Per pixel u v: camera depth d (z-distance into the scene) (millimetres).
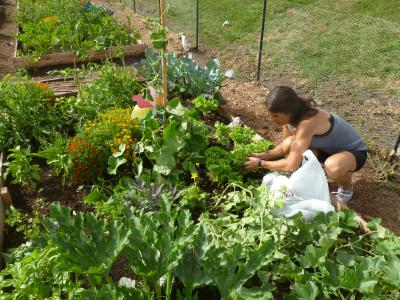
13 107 3971
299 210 2873
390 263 2352
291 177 3072
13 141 4051
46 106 4414
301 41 6988
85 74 5602
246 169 3555
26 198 3461
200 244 2486
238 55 6684
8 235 3096
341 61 6230
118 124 3656
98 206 3053
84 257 2289
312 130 3172
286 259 2586
